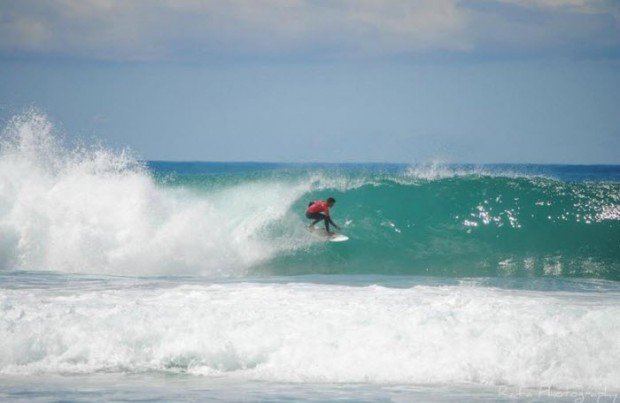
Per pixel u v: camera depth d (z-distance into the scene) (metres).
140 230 68.88
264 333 34.81
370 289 48.47
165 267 67.06
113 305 40.06
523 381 31.33
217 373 32.50
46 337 34.22
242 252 69.12
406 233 72.50
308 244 70.44
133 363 33.53
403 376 31.89
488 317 36.47
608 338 33.66
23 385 30.25
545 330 35.19
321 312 37.56
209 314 36.78
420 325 35.25
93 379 31.33
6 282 55.03
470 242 71.62
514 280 59.56
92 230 68.31
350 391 29.75
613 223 72.19
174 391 29.47
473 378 31.70
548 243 71.00
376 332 34.66
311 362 33.03
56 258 67.12
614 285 55.91
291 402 27.92
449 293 47.47
